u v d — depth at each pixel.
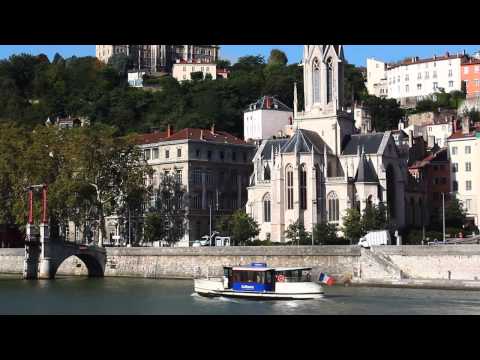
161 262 193.38
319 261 170.75
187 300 141.62
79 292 156.88
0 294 153.38
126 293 153.88
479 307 124.75
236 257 181.50
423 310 122.25
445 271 159.25
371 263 165.00
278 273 141.75
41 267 195.88
